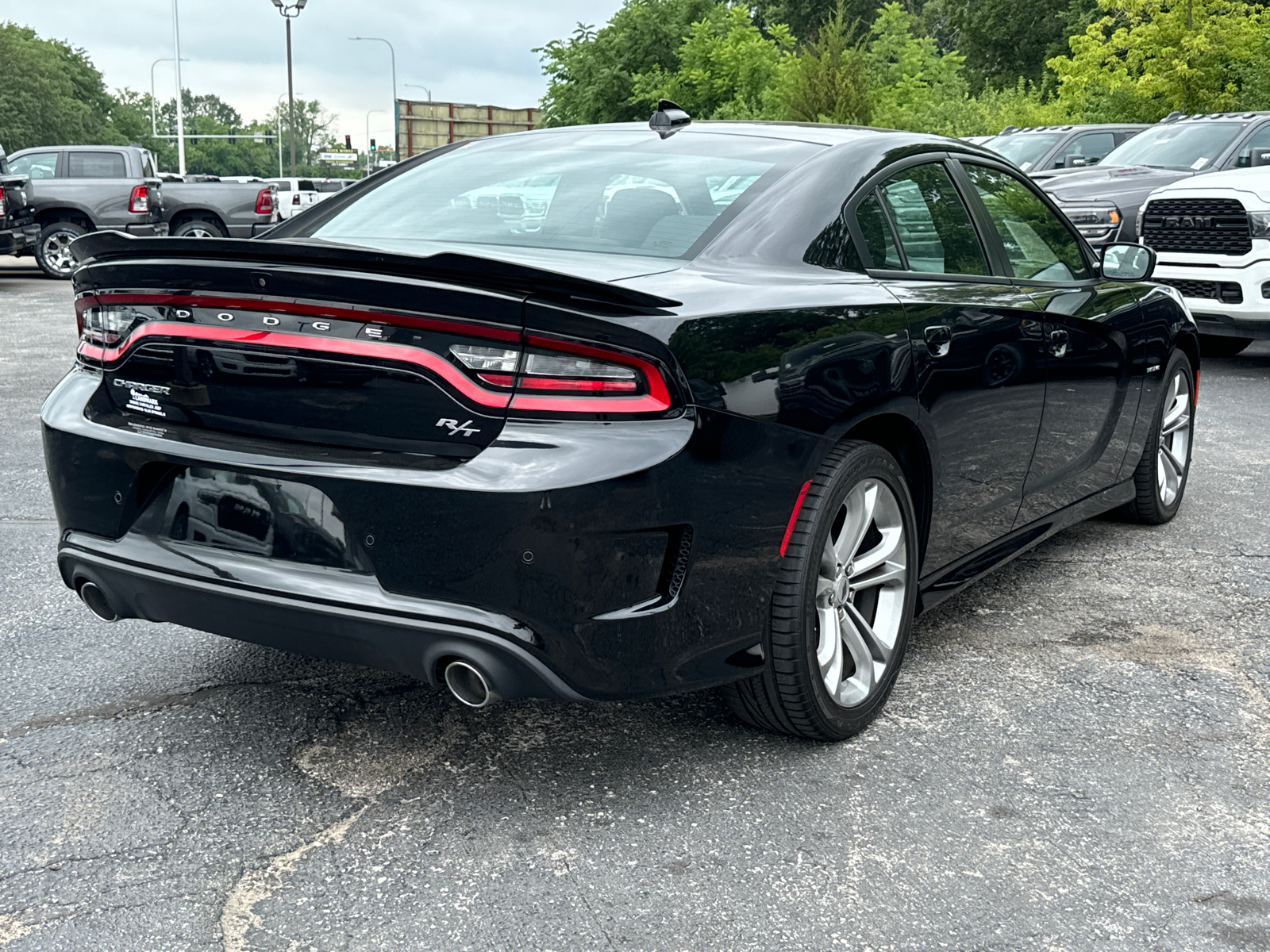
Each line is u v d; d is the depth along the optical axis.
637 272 2.66
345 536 2.46
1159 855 2.47
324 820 2.57
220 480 2.60
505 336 2.31
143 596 2.72
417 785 2.73
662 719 3.10
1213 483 5.83
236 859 2.41
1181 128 12.80
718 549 2.51
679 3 34.44
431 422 2.37
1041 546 4.79
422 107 53.38
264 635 2.59
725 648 2.61
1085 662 3.54
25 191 16.75
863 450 2.84
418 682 3.31
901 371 2.94
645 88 33.59
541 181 3.26
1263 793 2.75
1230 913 2.27
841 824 2.58
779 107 25.22
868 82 24.84
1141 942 2.18
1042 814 2.64
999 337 3.40
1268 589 4.26
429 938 2.16
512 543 2.30
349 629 2.45
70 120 87.12
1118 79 25.70
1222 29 24.61
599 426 2.33
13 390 8.02
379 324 2.38
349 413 2.44
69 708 3.12
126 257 2.61
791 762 2.87
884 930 2.21
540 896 2.30
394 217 3.24
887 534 3.05
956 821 2.60
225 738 2.96
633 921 2.22
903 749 2.95
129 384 2.73
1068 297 3.97
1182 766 2.88
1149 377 4.58
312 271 2.38
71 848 2.44
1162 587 4.27
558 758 2.88
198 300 2.55
